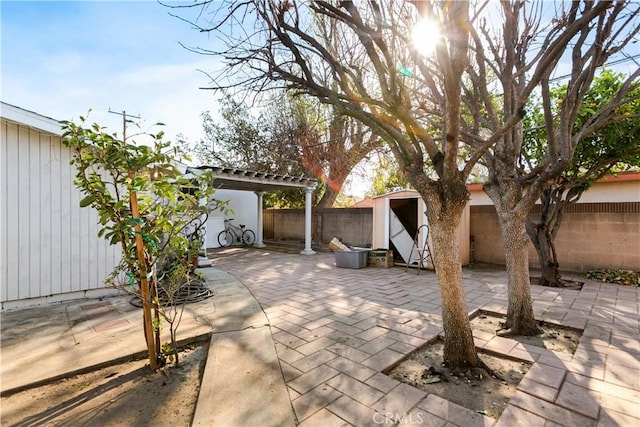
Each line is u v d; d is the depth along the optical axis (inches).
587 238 256.1
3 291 159.3
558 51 83.9
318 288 211.8
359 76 108.3
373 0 88.2
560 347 116.7
